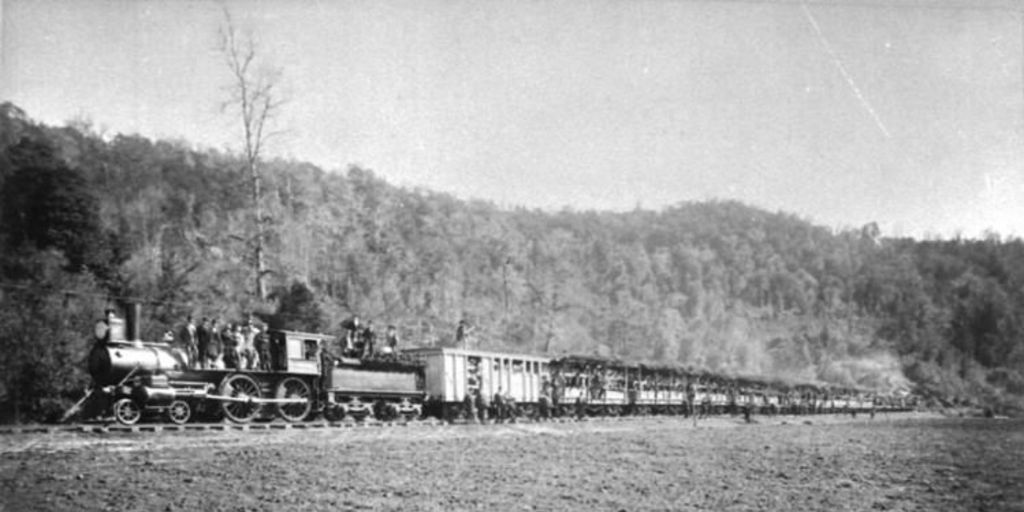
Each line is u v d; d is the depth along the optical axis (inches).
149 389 663.8
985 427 1264.8
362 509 487.8
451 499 529.0
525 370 1106.1
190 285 997.8
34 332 778.8
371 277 1254.3
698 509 542.9
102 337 666.2
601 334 1577.3
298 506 484.1
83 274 892.0
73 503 457.4
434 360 983.0
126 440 617.3
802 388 1534.2
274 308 1044.5
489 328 1411.2
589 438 914.7
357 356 909.8
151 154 1018.1
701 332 1611.7
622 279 1620.3
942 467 788.6
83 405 749.9
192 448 615.8
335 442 708.0
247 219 1094.4
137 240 994.1
